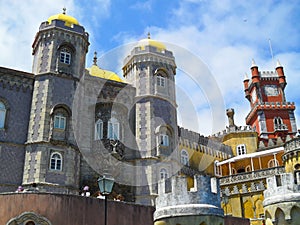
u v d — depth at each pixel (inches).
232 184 1833.2
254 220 1497.3
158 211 717.3
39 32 1423.5
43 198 946.7
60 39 1405.0
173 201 703.1
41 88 1320.1
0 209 926.4
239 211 1763.0
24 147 1254.3
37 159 1204.5
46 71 1344.7
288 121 2655.0
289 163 1669.5
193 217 672.4
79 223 954.7
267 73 2901.1
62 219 940.6
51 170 1204.5
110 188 703.1
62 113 1307.8
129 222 1024.9
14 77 1328.7
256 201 1733.5
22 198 940.6
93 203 992.9
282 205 818.2
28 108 1315.2
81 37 1449.3
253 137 2261.3
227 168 2098.9
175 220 682.2
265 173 1765.5
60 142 1245.1
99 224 978.7
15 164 1219.9
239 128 2308.1
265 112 2684.5
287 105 2694.4
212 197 708.0
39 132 1248.2
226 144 2277.3
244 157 2000.5
